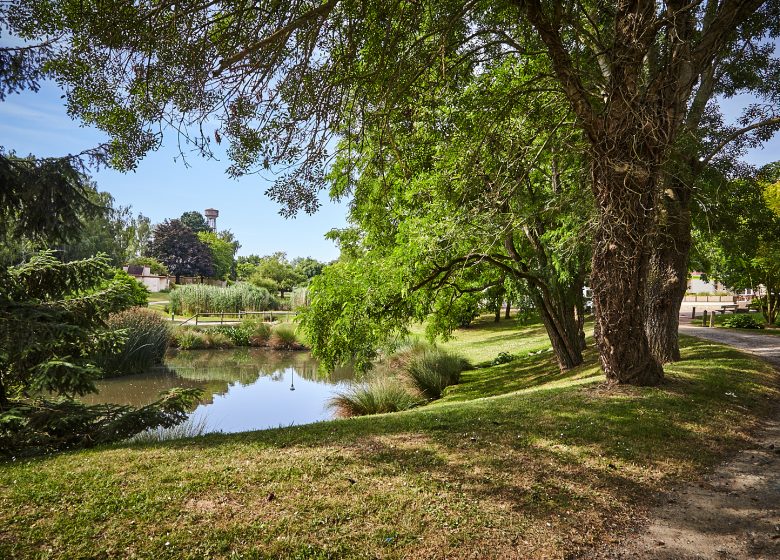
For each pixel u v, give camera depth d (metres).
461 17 7.10
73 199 6.12
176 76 5.85
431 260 12.21
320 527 3.73
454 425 6.66
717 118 12.27
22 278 6.60
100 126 6.60
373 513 3.98
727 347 14.58
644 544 3.86
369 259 14.20
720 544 3.88
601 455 5.55
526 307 15.82
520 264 14.57
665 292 11.75
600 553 3.69
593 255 8.89
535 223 12.39
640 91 7.88
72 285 6.95
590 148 8.12
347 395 13.19
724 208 11.46
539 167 12.12
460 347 26.48
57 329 5.91
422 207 12.74
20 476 4.57
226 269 96.44
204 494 4.22
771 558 3.67
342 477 4.65
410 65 7.04
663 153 7.86
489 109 9.87
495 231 10.16
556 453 5.53
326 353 13.48
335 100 6.58
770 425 7.34
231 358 25.17
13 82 5.64
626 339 8.72
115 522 3.70
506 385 14.77
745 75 12.01
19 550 3.30
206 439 6.09
